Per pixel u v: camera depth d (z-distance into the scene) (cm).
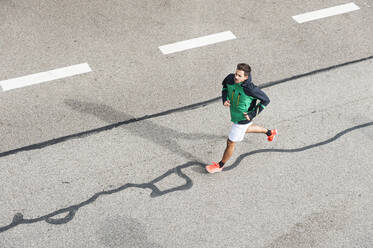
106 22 948
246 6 1027
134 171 686
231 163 710
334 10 1038
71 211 629
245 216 641
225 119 779
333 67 895
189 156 715
